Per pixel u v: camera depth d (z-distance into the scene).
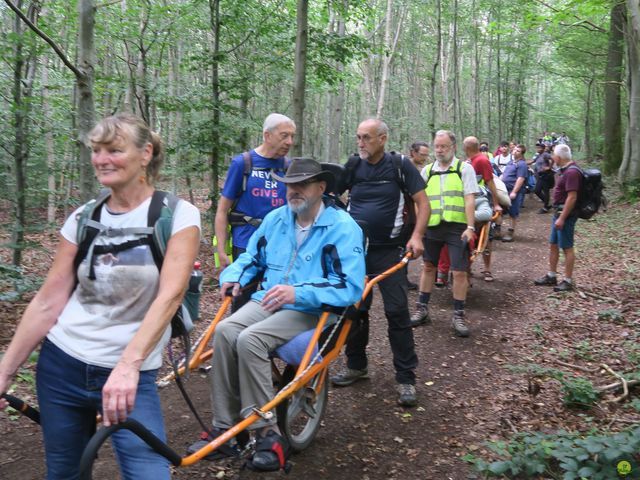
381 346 5.64
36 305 2.15
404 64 32.16
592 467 3.16
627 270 8.46
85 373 2.07
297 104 7.83
